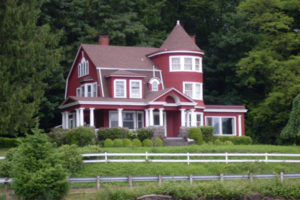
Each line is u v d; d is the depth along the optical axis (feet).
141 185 129.08
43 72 193.36
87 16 285.02
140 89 212.84
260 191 119.03
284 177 133.80
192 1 311.88
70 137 182.09
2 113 169.68
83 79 226.38
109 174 136.67
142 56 235.81
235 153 163.73
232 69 286.05
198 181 131.23
